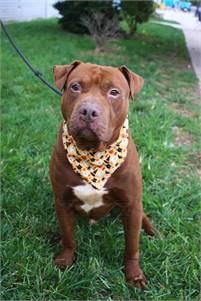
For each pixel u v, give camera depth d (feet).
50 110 7.10
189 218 4.39
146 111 7.32
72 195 3.51
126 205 3.50
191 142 6.34
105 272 3.67
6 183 4.81
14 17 19.71
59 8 15.42
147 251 3.91
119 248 3.94
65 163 3.39
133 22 15.42
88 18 13.14
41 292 3.45
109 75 3.20
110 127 3.14
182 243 4.01
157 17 23.48
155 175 5.10
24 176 5.02
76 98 3.17
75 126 3.01
